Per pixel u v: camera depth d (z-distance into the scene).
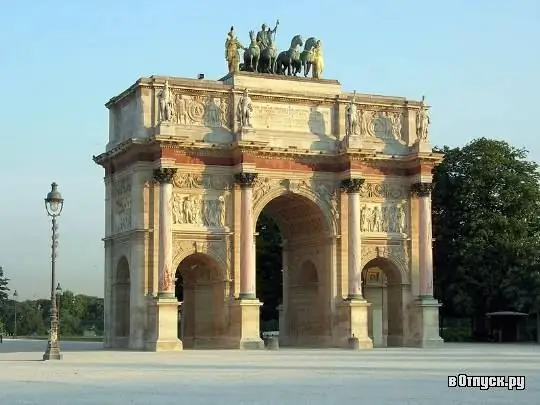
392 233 92.94
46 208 64.44
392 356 68.12
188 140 84.50
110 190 91.50
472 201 115.81
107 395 35.72
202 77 92.50
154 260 84.06
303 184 89.75
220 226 86.56
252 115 88.75
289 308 97.81
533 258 109.25
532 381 42.25
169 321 82.00
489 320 114.81
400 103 94.94
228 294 86.06
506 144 118.06
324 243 91.62
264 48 93.12
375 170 92.94
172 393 36.47
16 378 45.22
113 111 93.00
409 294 93.19
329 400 33.50
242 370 50.75
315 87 92.62
